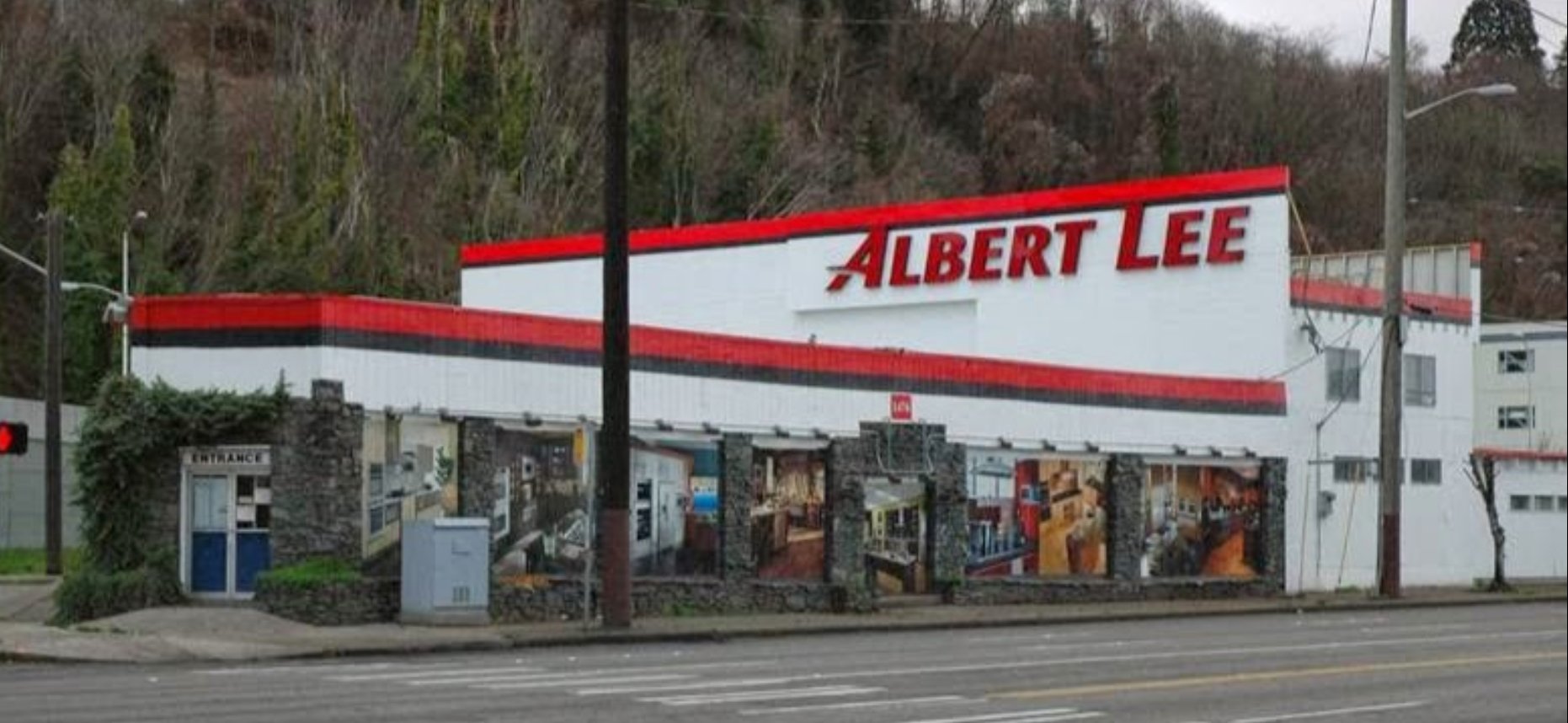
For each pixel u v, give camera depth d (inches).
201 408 1152.8
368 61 3110.2
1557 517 2336.4
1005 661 959.0
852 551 1464.1
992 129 3791.8
